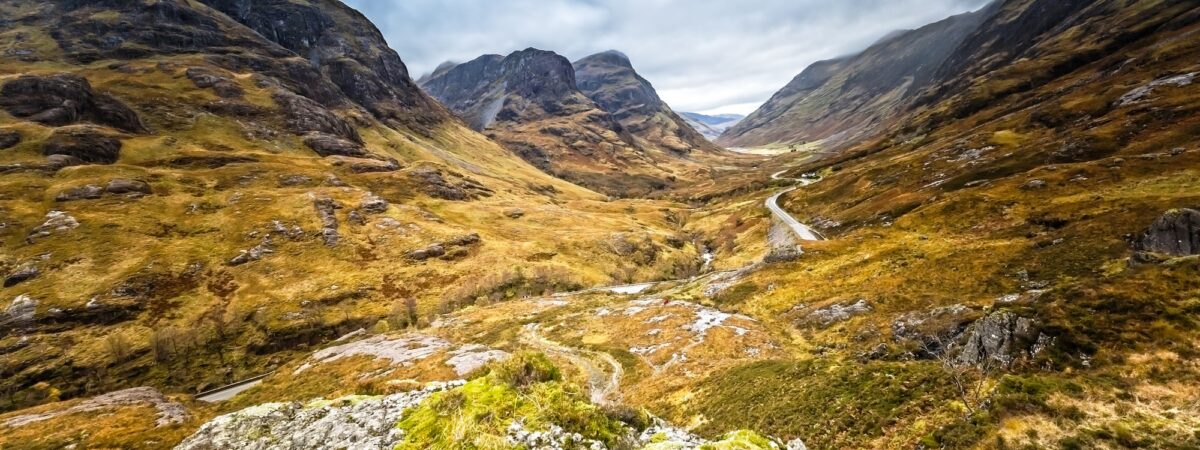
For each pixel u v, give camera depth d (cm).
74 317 10050
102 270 11475
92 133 17312
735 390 3941
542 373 1716
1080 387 1903
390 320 11306
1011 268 5878
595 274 14988
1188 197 6150
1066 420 1725
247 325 10850
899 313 5675
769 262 9931
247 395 6369
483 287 13112
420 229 16538
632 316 8294
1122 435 1578
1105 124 13488
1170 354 2084
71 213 13150
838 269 8181
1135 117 12781
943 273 6362
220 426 1809
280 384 6638
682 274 15900
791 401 3120
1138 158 9550
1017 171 13062
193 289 11725
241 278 12512
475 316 10688
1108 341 2317
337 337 11031
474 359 5838
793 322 6631
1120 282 2667
